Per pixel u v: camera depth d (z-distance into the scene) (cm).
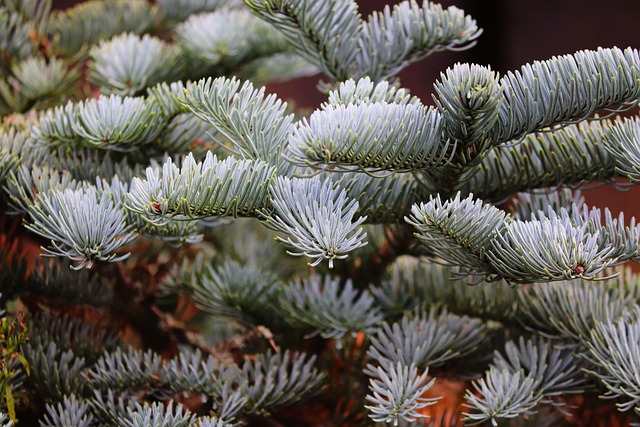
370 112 76
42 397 87
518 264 77
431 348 87
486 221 77
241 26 101
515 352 86
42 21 105
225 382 86
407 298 94
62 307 95
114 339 93
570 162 84
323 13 85
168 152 90
